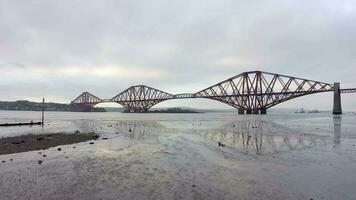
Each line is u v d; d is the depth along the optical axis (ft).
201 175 49.11
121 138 115.24
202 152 74.69
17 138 110.83
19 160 63.16
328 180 45.19
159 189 41.06
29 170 52.95
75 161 62.23
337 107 529.04
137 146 88.58
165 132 146.92
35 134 133.90
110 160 63.57
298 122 258.78
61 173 50.62
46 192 39.73
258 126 194.59
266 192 39.37
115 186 42.55
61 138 111.96
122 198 37.42
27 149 80.89
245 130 155.33
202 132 143.54
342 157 65.46
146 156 69.00
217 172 51.26
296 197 37.27
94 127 196.44
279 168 54.13
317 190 40.06
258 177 47.39
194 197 37.63
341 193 38.75
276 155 69.00
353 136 115.14
